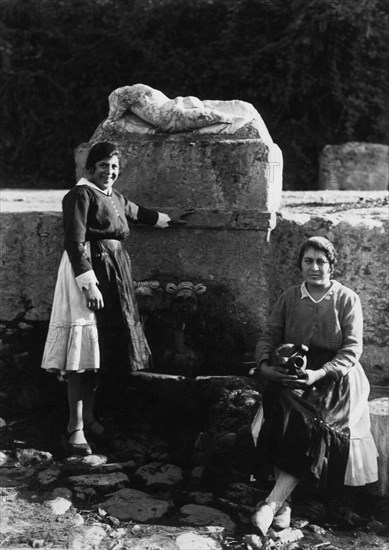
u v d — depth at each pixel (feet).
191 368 15.39
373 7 36.47
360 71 37.42
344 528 12.67
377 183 33.47
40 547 11.37
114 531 11.96
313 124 37.81
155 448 14.56
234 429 14.26
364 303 15.06
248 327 15.53
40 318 16.33
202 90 36.60
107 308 13.87
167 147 15.42
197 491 13.30
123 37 36.76
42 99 37.19
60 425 15.03
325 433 12.43
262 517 11.95
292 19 36.45
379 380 15.12
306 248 13.07
